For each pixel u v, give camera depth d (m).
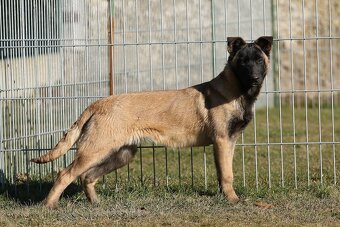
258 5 19.48
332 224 8.67
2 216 9.24
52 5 11.98
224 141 9.96
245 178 11.56
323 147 15.38
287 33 22.66
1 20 11.59
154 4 15.02
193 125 9.98
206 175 11.33
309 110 21.61
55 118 12.31
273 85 20.75
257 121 19.17
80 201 10.19
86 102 12.51
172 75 15.89
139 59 14.26
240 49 9.98
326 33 23.06
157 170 12.92
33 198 10.60
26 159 11.24
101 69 12.75
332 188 10.48
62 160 12.42
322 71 23.28
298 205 9.70
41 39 11.19
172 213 9.27
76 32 12.24
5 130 11.57
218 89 9.97
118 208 9.56
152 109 9.87
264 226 8.59
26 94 11.88
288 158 14.14
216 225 8.64
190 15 16.56
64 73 12.16
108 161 10.06
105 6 12.52
